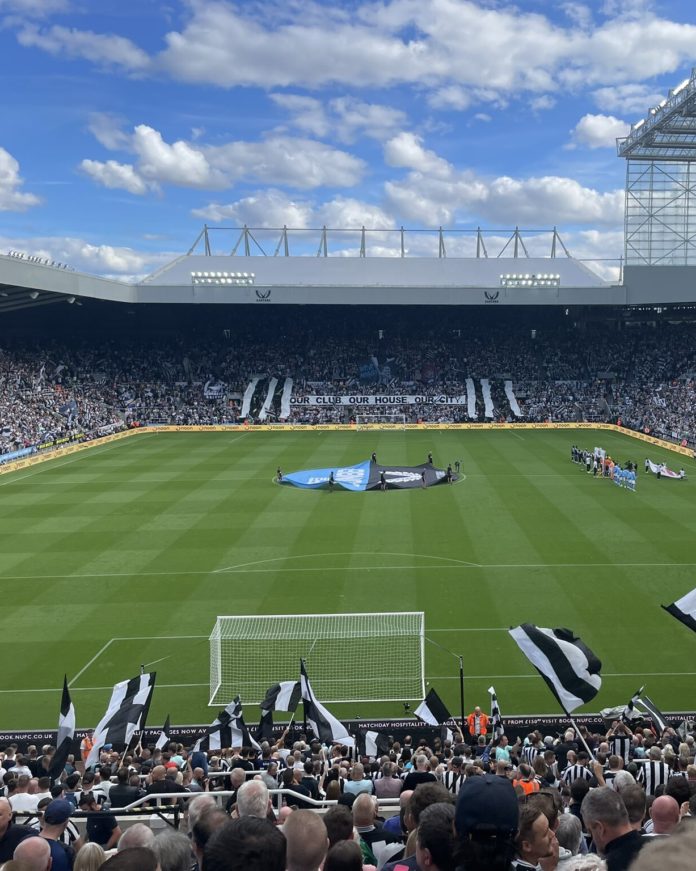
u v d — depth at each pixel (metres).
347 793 9.62
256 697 21.45
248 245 103.94
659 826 6.00
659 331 98.06
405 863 5.68
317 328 103.00
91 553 34.94
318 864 4.41
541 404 88.06
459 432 79.75
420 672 22.77
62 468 58.44
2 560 33.94
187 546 35.97
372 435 77.94
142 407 86.25
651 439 69.94
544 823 5.48
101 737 16.05
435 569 31.97
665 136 74.88
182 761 14.63
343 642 24.69
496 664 23.28
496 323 102.94
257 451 66.75
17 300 75.88
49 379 84.44
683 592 28.78
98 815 9.02
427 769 12.41
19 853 5.20
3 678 22.75
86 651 24.52
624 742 14.98
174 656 24.12
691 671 22.48
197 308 97.50
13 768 14.55
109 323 99.94
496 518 40.81
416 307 98.75
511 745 16.83
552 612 26.95
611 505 43.53
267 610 27.62
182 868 5.18
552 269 102.31
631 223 81.31
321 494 47.97
